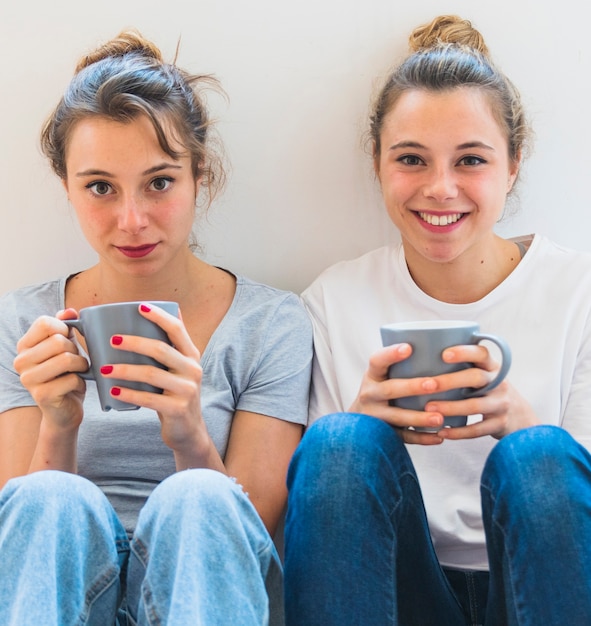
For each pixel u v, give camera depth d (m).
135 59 1.29
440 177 1.24
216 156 1.48
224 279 1.40
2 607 0.88
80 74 1.28
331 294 1.41
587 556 0.89
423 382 0.99
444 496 1.28
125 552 1.01
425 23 1.49
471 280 1.34
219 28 1.50
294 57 1.51
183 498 0.92
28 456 1.26
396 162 1.29
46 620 0.85
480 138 1.24
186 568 0.86
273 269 1.58
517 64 1.51
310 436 1.02
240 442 1.30
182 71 1.38
